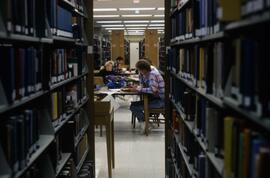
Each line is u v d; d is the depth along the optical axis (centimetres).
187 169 330
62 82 330
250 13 140
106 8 1172
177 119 425
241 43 156
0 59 191
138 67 727
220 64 206
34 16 245
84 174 425
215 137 228
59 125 314
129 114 973
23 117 218
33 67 242
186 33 339
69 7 380
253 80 144
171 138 487
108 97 614
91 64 491
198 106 273
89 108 493
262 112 132
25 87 227
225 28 175
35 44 265
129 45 2855
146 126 723
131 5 1115
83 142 455
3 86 193
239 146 164
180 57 387
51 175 288
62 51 338
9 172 191
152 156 594
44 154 287
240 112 162
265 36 147
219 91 208
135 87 773
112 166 533
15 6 203
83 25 472
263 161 129
